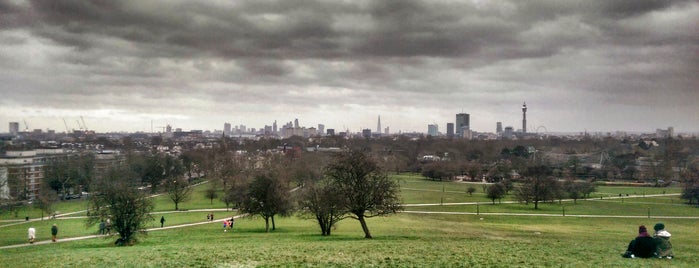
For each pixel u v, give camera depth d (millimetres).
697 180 177500
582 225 98375
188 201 144375
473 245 45250
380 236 64750
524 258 34594
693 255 38812
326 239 58750
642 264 31266
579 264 31516
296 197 95875
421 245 45312
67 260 36625
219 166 198625
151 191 174000
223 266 31531
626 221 109688
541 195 143250
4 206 117000
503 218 112438
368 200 62625
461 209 133000
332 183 69000
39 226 92312
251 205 79188
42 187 152750
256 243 50406
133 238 57250
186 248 43438
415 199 156875
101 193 77375
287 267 31047
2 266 35094
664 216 121125
